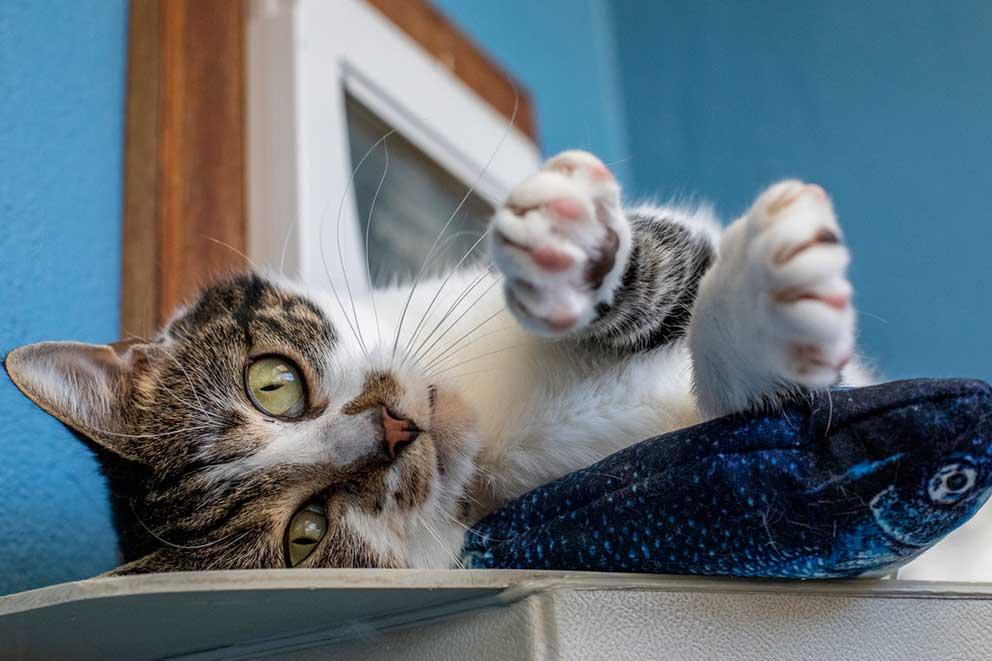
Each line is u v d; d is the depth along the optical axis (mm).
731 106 725
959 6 658
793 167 681
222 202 391
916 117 651
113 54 376
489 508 295
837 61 690
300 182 404
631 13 793
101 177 358
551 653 158
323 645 188
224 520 272
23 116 333
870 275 633
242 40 426
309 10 440
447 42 552
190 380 292
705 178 717
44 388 274
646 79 769
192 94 390
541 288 205
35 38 344
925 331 609
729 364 196
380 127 474
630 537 186
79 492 316
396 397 280
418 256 477
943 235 623
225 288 326
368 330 308
